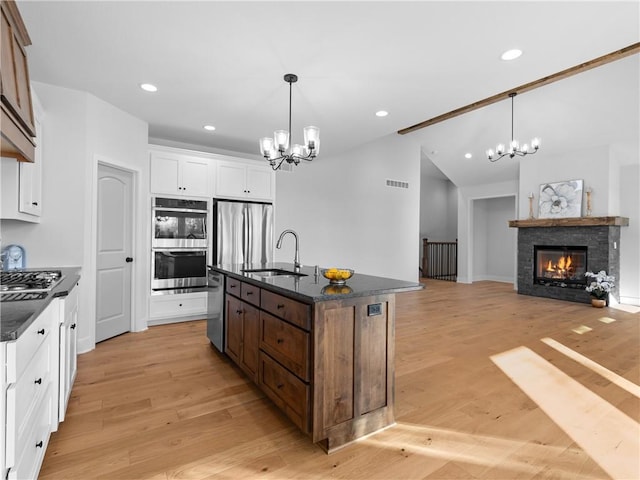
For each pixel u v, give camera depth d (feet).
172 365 9.94
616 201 19.84
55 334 6.12
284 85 10.33
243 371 9.31
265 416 7.20
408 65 9.11
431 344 12.11
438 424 6.94
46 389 5.52
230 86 10.41
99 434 6.44
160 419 7.02
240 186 15.93
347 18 7.17
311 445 6.22
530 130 20.36
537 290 22.15
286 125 13.97
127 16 7.13
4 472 3.78
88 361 10.14
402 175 24.99
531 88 16.08
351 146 17.26
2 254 9.50
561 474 5.50
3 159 8.02
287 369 6.63
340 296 5.92
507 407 7.65
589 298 19.67
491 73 9.51
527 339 12.73
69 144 10.58
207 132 14.92
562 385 8.79
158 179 13.83
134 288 13.14
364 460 5.81
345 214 22.11
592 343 12.27
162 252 13.92
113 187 12.25
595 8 6.75
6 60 5.59
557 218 20.89
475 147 23.72
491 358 10.74
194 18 7.20
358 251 22.72
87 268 10.93
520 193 23.27
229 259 15.35
